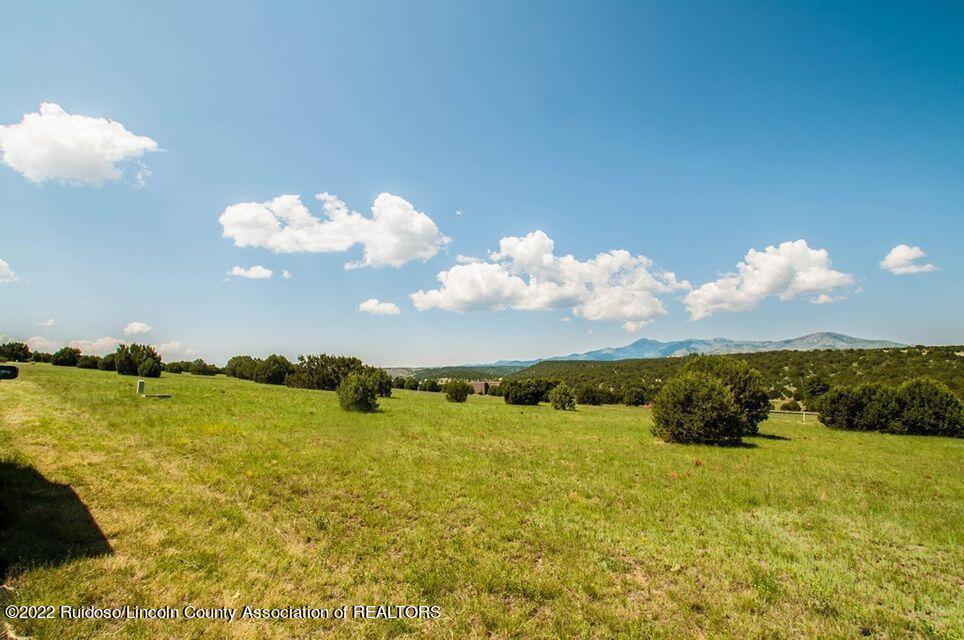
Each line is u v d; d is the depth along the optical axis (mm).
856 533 7512
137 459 9344
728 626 4586
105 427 12234
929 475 12922
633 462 13000
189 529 6078
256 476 8859
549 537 6730
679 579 5566
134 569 4902
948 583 5773
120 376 34281
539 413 28969
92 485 7434
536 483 9969
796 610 4949
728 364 22953
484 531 6887
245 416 16547
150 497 7152
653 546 6578
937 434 25453
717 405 17500
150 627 3951
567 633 4312
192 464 9359
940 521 8281
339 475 9453
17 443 9797
